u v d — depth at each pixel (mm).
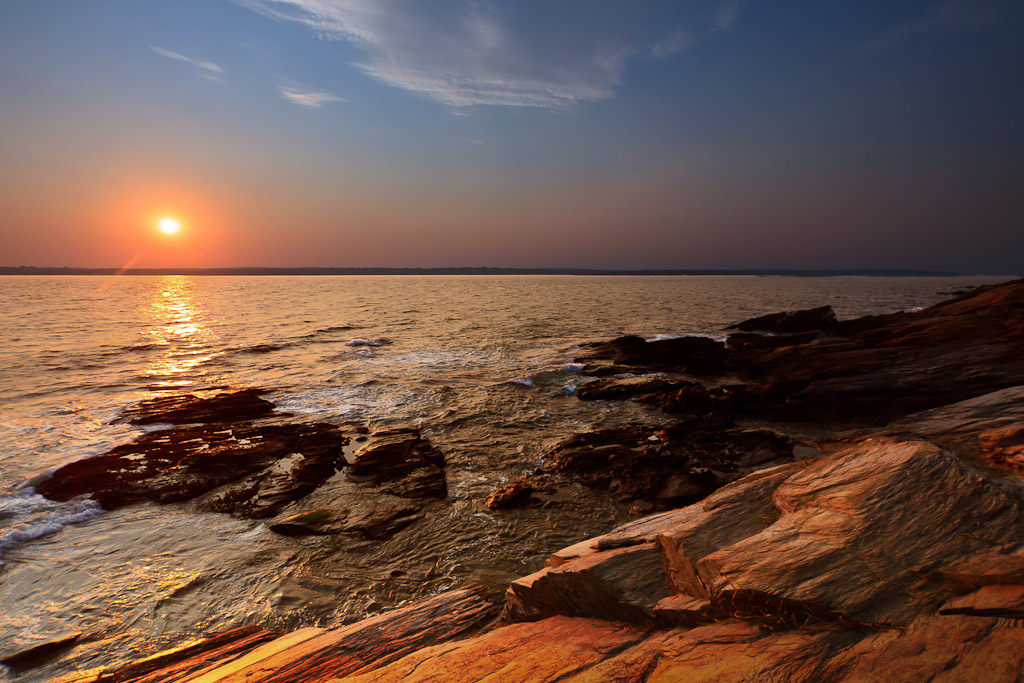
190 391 20031
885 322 31328
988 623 2260
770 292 107875
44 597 7621
